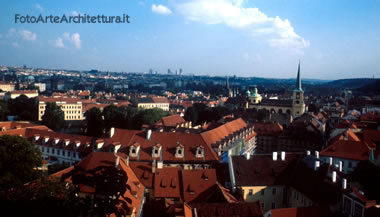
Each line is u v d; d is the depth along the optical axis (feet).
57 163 380.99
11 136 226.58
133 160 306.14
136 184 242.58
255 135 560.61
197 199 249.34
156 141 323.37
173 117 536.83
